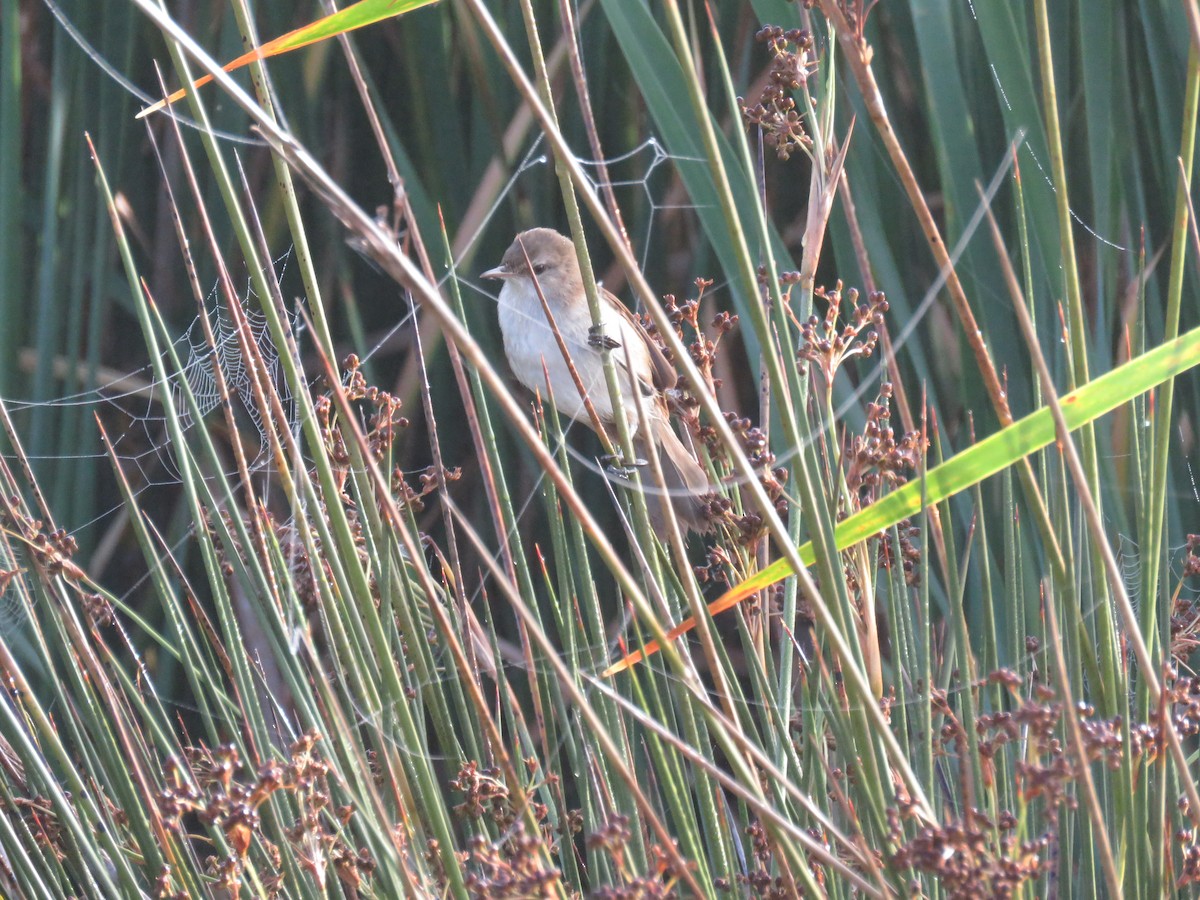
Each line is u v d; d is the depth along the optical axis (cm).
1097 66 637
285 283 823
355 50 854
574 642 414
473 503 802
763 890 370
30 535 398
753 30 789
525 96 258
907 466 390
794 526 407
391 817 388
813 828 383
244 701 397
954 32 713
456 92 865
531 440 250
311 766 330
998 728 339
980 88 728
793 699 477
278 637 380
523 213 824
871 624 389
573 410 698
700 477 561
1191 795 276
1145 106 693
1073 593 324
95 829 404
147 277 830
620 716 409
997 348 657
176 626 405
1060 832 385
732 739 314
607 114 834
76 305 762
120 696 436
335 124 862
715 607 329
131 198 829
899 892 292
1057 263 604
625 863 309
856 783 326
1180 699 336
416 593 479
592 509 774
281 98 822
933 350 712
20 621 573
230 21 818
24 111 880
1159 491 325
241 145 823
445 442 812
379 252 229
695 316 431
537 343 693
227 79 239
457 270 812
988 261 664
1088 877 356
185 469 386
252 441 754
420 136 845
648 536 382
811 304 425
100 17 782
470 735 418
